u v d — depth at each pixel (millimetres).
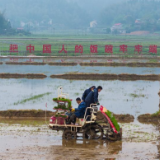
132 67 175000
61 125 56594
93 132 56344
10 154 48531
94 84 121062
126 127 65812
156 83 125750
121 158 47219
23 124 68062
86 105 57344
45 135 59281
